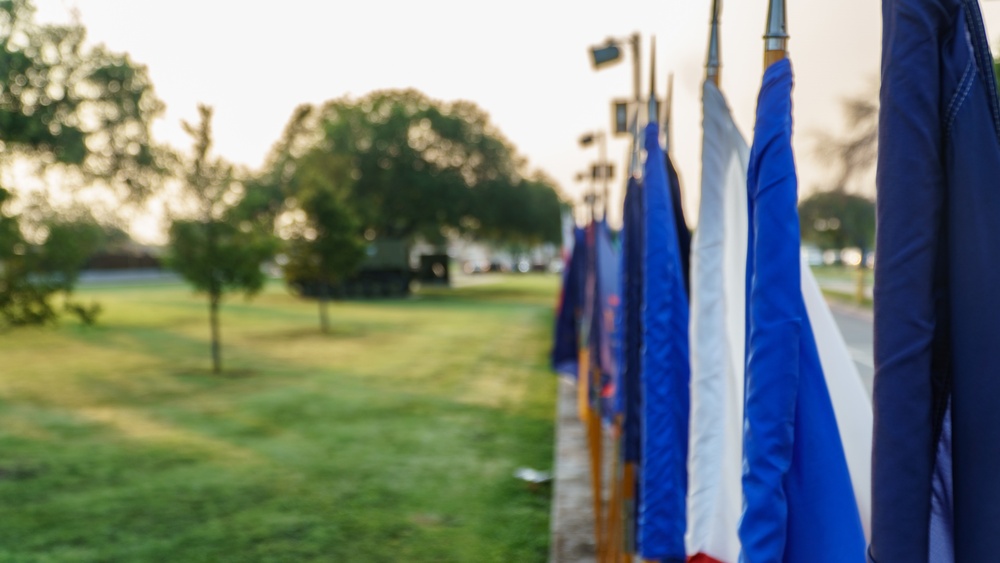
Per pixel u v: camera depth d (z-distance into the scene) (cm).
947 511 137
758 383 158
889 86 128
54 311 791
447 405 1035
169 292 4125
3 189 723
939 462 137
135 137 2184
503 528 554
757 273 159
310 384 1218
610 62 586
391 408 1013
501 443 816
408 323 2355
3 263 764
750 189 168
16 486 657
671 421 251
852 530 161
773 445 156
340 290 3647
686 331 257
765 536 155
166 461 744
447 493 639
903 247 126
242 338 1922
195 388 1184
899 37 127
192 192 1391
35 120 907
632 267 327
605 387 524
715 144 206
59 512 588
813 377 166
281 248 1531
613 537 394
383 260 3809
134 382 1245
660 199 263
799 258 157
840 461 163
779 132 159
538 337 1956
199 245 1371
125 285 5038
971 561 124
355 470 711
